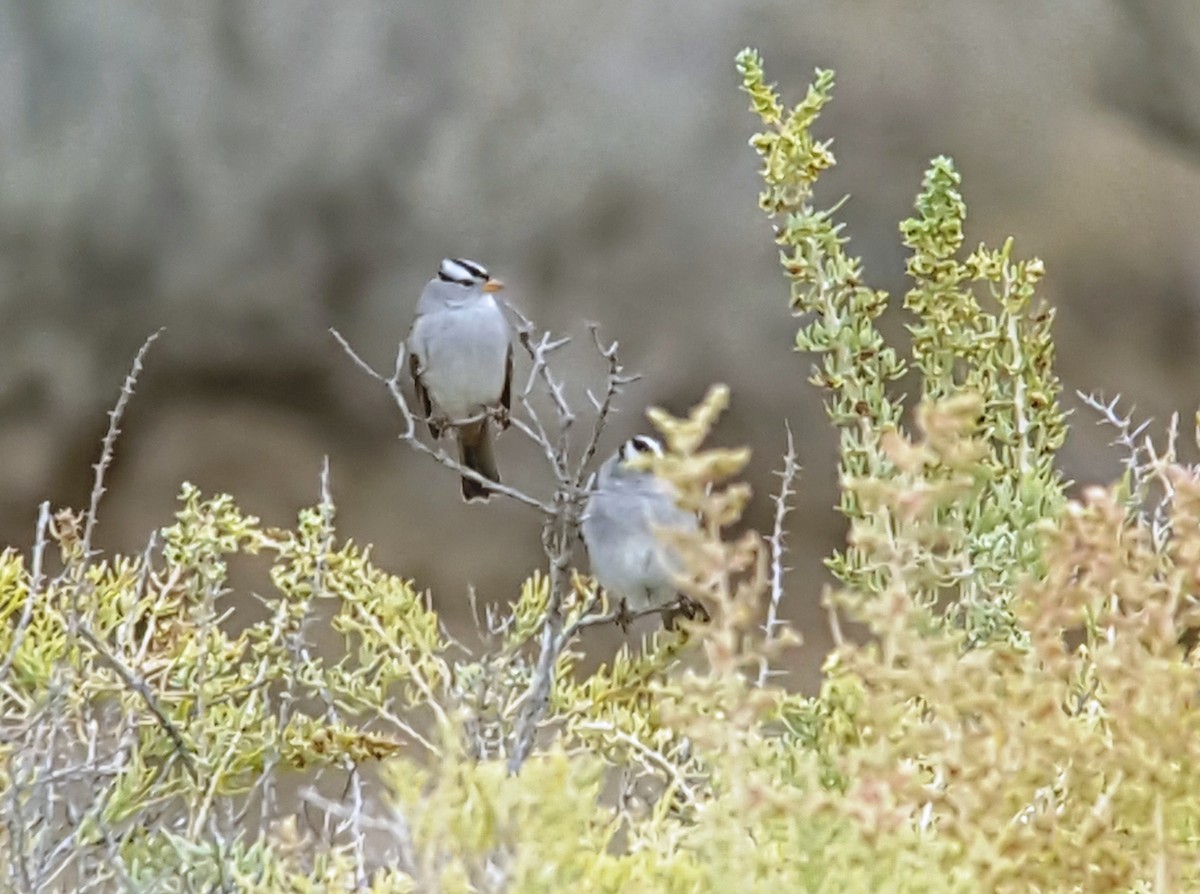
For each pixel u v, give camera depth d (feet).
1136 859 13.48
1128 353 59.72
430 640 21.48
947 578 18.43
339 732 19.94
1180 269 60.49
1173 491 17.24
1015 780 13.15
